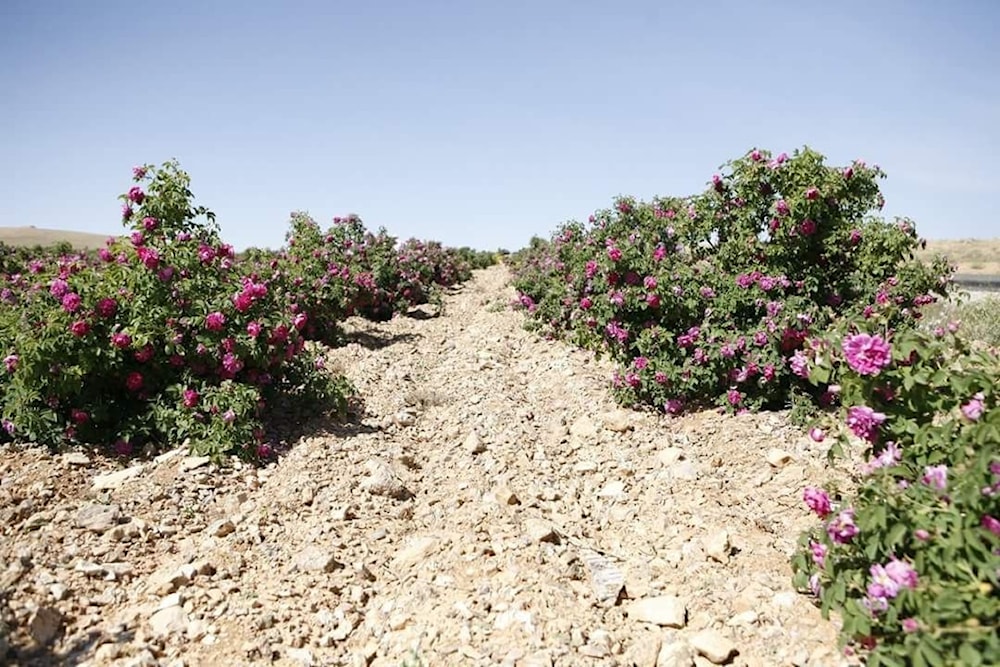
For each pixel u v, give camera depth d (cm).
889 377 328
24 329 543
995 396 312
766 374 626
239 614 358
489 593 376
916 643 248
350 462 562
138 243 616
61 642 324
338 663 330
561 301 1042
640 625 351
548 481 543
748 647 323
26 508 429
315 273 1160
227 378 599
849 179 682
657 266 730
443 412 729
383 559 428
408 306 1486
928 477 288
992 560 254
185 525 451
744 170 710
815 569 331
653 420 650
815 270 687
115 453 541
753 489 492
